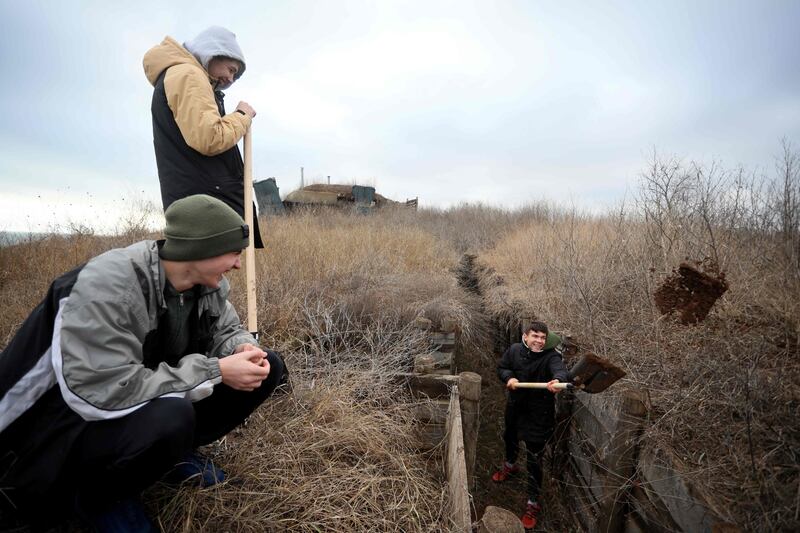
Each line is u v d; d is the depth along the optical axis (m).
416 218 14.39
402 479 2.17
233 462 2.04
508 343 5.61
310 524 1.79
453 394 2.90
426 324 4.02
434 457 2.75
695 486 2.04
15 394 1.34
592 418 3.13
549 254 5.80
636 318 3.61
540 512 3.46
